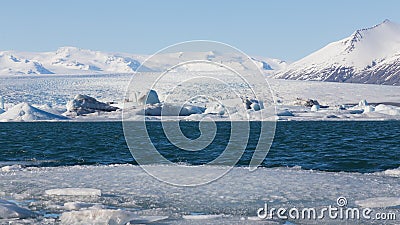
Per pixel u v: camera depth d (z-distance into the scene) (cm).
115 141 3288
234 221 888
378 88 15250
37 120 7469
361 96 13825
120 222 876
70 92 12938
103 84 14400
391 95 14162
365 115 8500
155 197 1105
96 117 7750
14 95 12169
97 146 2808
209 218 912
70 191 1137
